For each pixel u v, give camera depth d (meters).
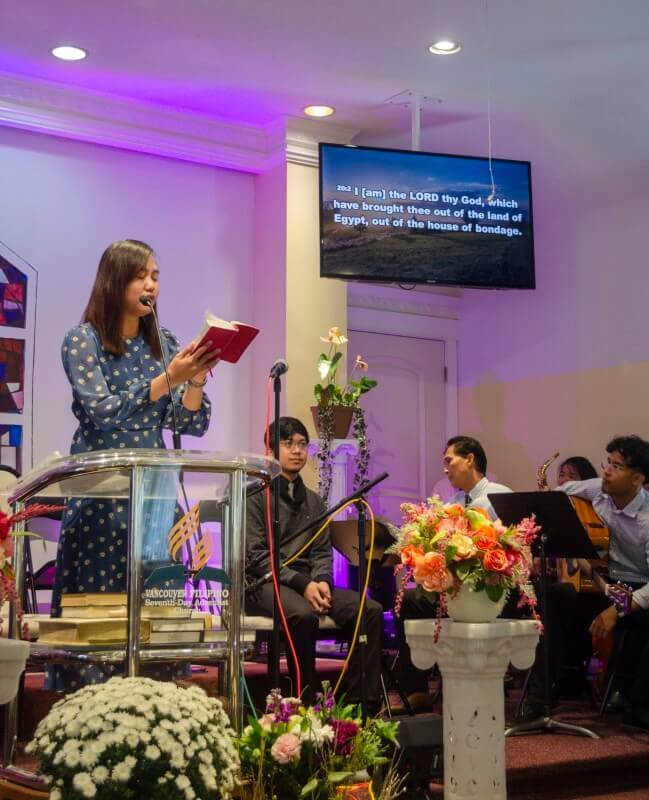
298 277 5.89
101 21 4.75
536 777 3.47
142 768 1.86
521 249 5.71
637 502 4.72
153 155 5.86
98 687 1.99
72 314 5.54
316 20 4.71
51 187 5.54
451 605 2.91
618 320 6.72
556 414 7.09
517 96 5.51
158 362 2.68
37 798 2.23
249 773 2.39
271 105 5.70
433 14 4.64
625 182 6.59
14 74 5.31
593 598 4.83
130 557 2.10
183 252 5.91
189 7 4.61
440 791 3.18
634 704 4.14
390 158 5.57
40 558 5.16
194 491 2.29
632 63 5.11
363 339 7.44
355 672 3.75
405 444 7.54
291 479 4.16
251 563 3.82
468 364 7.84
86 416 2.56
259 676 3.87
